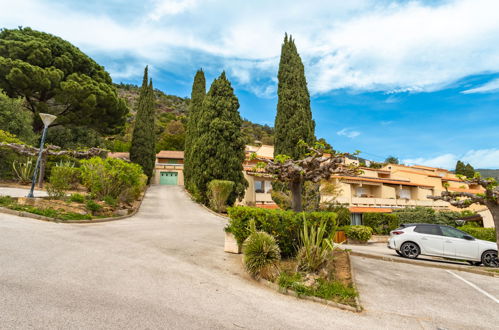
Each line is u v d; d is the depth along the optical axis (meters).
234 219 8.59
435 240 11.59
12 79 24.33
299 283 6.04
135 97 128.50
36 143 25.31
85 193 19.41
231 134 24.92
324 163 9.55
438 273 8.98
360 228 19.45
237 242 8.70
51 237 8.39
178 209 21.98
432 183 37.25
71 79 27.91
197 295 5.10
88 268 5.85
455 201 10.65
